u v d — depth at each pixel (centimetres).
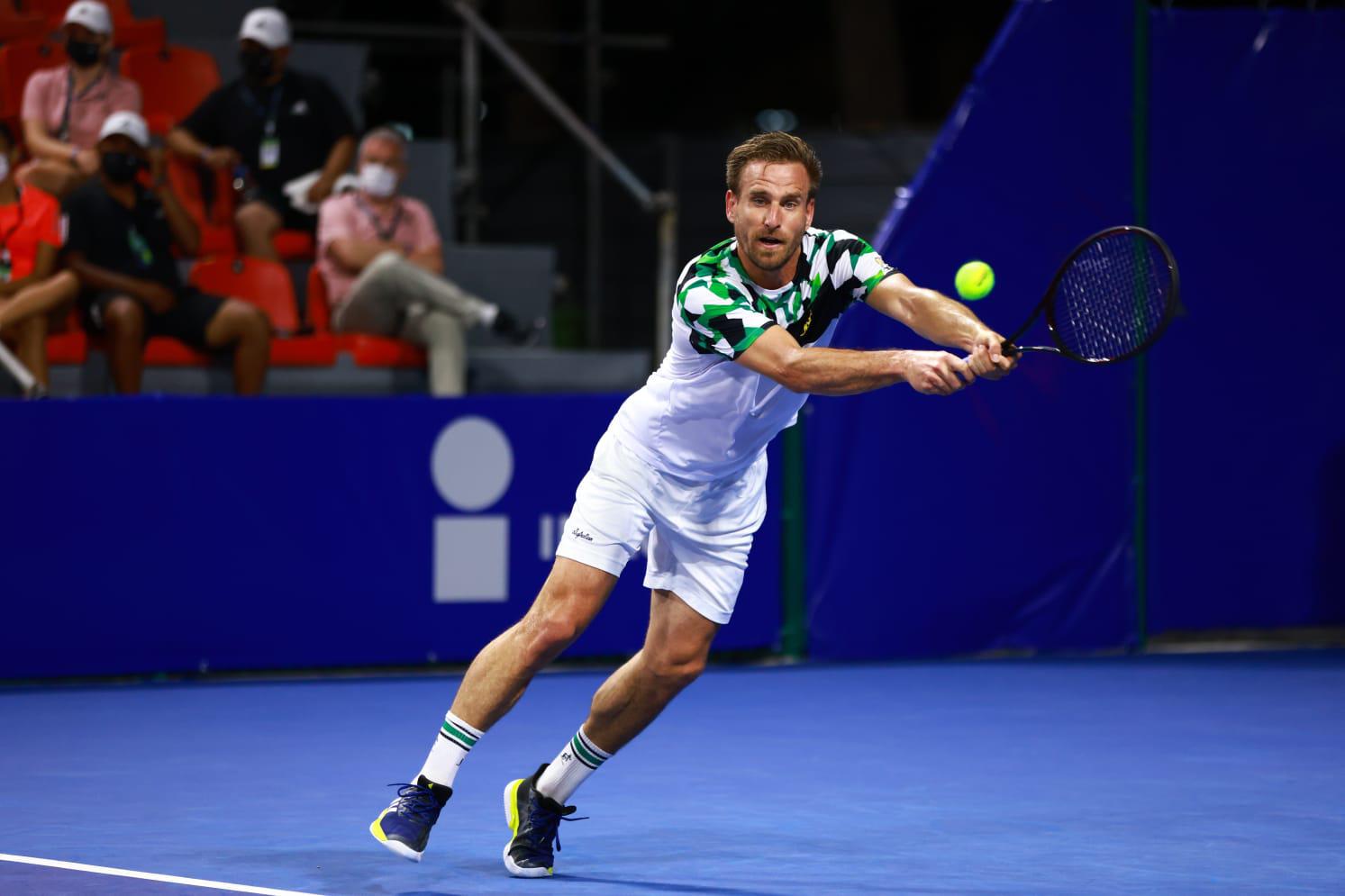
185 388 3052
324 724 2303
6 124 3559
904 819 1717
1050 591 2972
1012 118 2903
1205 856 1551
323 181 3459
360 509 2694
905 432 2895
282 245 3456
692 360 1399
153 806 1775
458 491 2725
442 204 3800
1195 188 3014
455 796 1833
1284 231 3055
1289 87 3044
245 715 2375
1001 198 2903
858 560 2886
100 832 1645
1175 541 3039
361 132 3962
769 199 1334
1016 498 2948
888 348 2831
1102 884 1444
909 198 2864
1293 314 3066
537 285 3631
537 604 1460
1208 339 3036
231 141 3475
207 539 2641
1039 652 2981
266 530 2662
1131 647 3008
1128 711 2398
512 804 1491
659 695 1472
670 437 1433
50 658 2586
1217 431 3050
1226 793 1845
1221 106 3019
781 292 1399
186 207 3444
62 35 3628
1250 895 1407
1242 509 3062
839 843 1608
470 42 4038
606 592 1466
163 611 2630
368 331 3183
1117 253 1437
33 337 2873
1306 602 3094
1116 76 2953
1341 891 1422
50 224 2934
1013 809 1764
